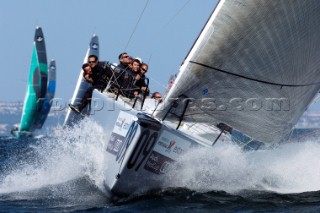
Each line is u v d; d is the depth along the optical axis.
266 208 29.30
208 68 30.95
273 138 34.28
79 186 34.28
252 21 30.75
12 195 33.41
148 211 28.36
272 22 31.02
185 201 30.17
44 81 147.25
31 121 149.00
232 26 30.64
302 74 33.28
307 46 32.53
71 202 31.39
